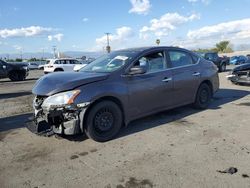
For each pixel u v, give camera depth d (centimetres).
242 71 1145
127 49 624
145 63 579
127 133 549
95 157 443
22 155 461
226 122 606
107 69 557
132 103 545
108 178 374
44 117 486
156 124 602
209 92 736
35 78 2284
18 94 1198
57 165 419
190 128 570
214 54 2155
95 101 492
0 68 1905
